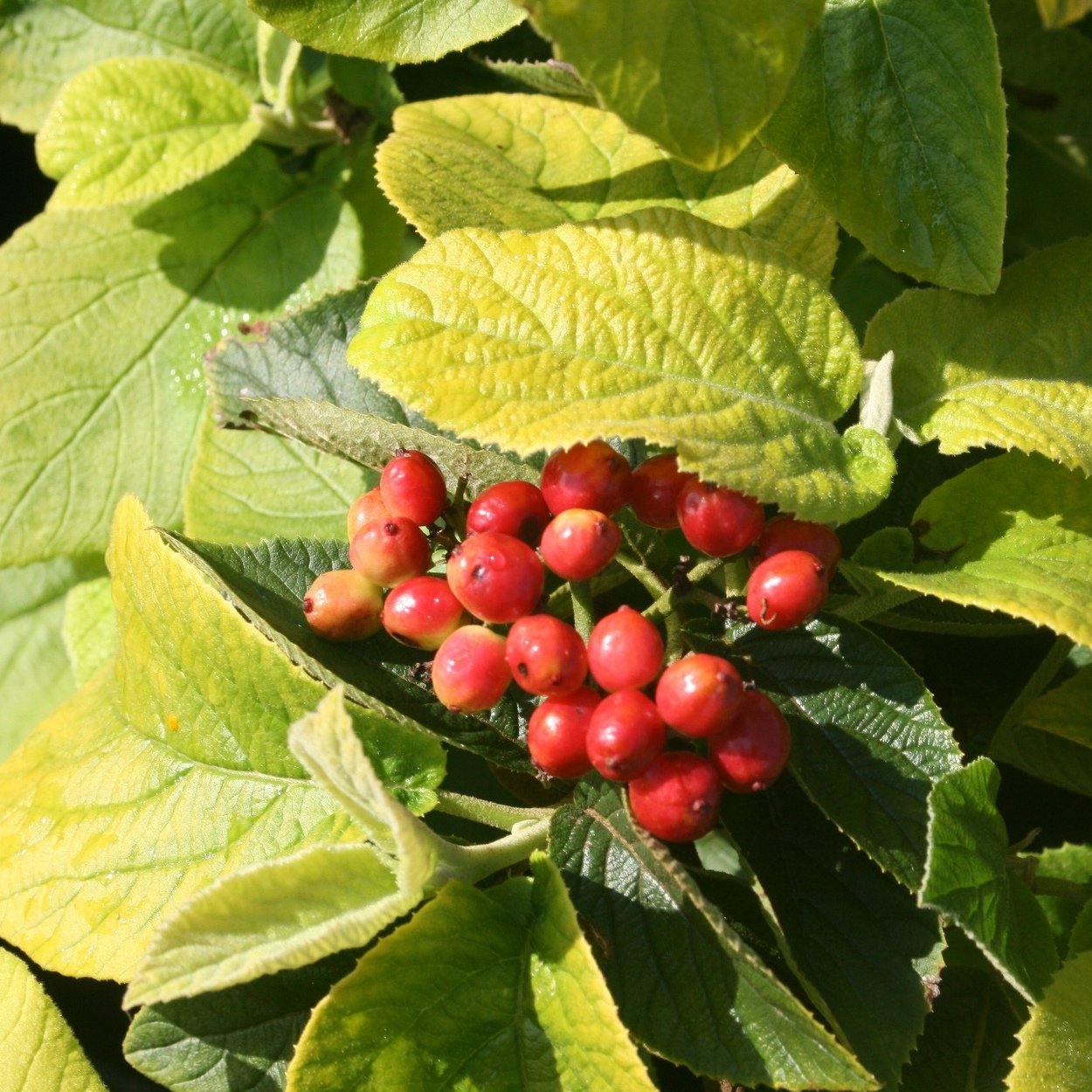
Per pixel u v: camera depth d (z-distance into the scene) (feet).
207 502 1.15
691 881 0.87
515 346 0.93
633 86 0.87
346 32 1.04
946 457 1.05
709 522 0.90
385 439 0.98
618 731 0.86
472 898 0.92
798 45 0.88
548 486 0.92
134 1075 1.23
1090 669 1.04
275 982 1.00
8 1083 1.02
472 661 0.90
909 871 0.92
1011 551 0.95
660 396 0.92
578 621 0.92
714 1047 0.90
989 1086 1.01
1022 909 0.96
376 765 0.95
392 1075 0.90
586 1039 0.89
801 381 0.95
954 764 0.93
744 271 0.96
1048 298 1.01
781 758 0.89
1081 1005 0.94
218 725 0.99
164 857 1.00
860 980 0.94
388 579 0.94
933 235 0.99
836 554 0.92
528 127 1.07
